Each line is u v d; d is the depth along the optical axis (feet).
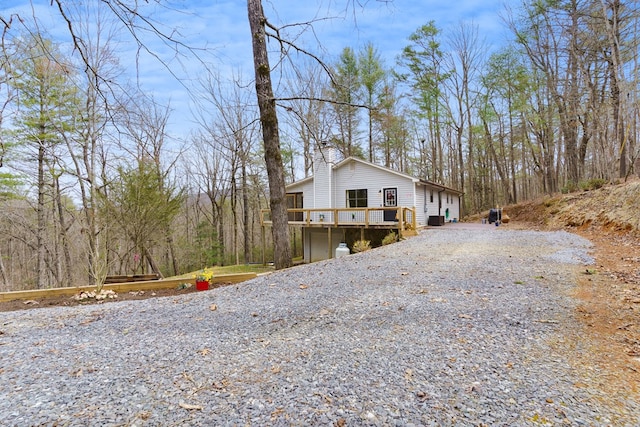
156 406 6.40
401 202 49.55
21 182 41.96
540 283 14.44
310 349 8.88
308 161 73.61
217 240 69.21
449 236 34.42
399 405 6.13
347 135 74.33
